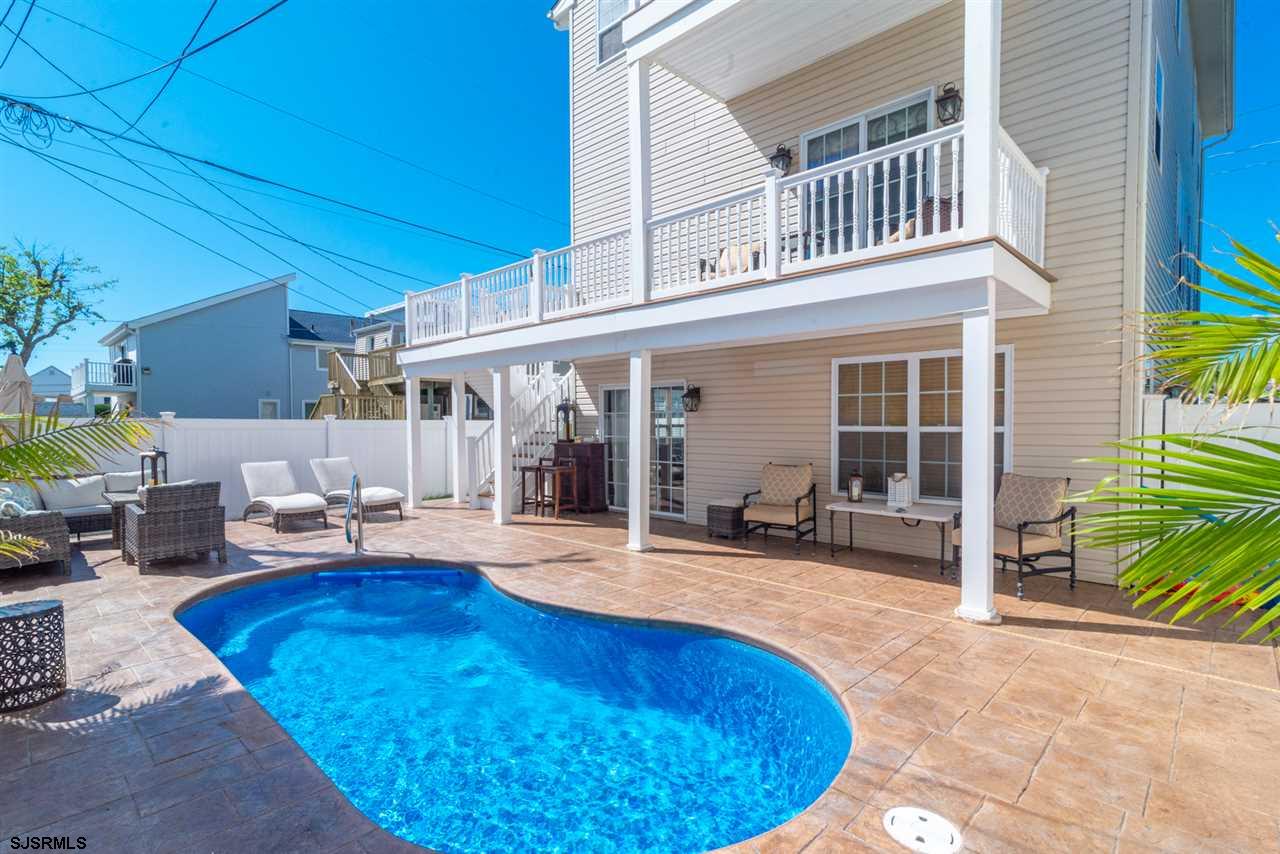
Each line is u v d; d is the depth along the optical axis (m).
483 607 6.09
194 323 19.47
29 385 6.67
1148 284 5.71
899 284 4.99
